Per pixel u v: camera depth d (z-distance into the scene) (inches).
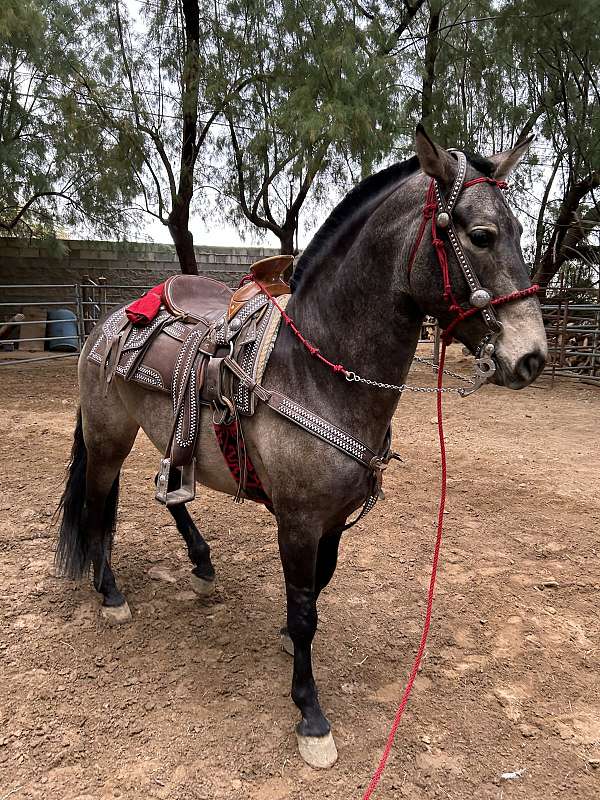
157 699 85.0
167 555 128.3
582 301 424.5
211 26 341.7
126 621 103.0
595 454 213.9
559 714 85.2
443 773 74.2
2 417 249.0
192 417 80.8
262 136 309.1
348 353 70.8
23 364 406.0
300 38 315.0
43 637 97.6
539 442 230.5
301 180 370.6
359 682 90.5
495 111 397.7
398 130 294.8
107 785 70.5
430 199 62.9
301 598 74.9
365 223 71.3
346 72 281.9
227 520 148.1
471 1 360.8
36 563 122.1
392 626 105.4
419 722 82.7
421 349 557.9
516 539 142.0
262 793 70.4
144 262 550.3
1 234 498.6
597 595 117.8
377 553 133.6
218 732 79.4
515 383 60.7
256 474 79.7
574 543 140.2
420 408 297.1
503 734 81.0
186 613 106.7
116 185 359.6
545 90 394.6
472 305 61.2
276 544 136.0
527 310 59.5
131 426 100.3
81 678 88.6
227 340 80.2
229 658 94.6
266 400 72.9
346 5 321.4
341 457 70.5
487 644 101.0
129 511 151.9
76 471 107.0
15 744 75.6
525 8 337.4
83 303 414.0
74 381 342.3
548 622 107.9
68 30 341.7
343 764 75.0
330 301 72.4
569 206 412.5
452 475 186.7
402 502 163.9
